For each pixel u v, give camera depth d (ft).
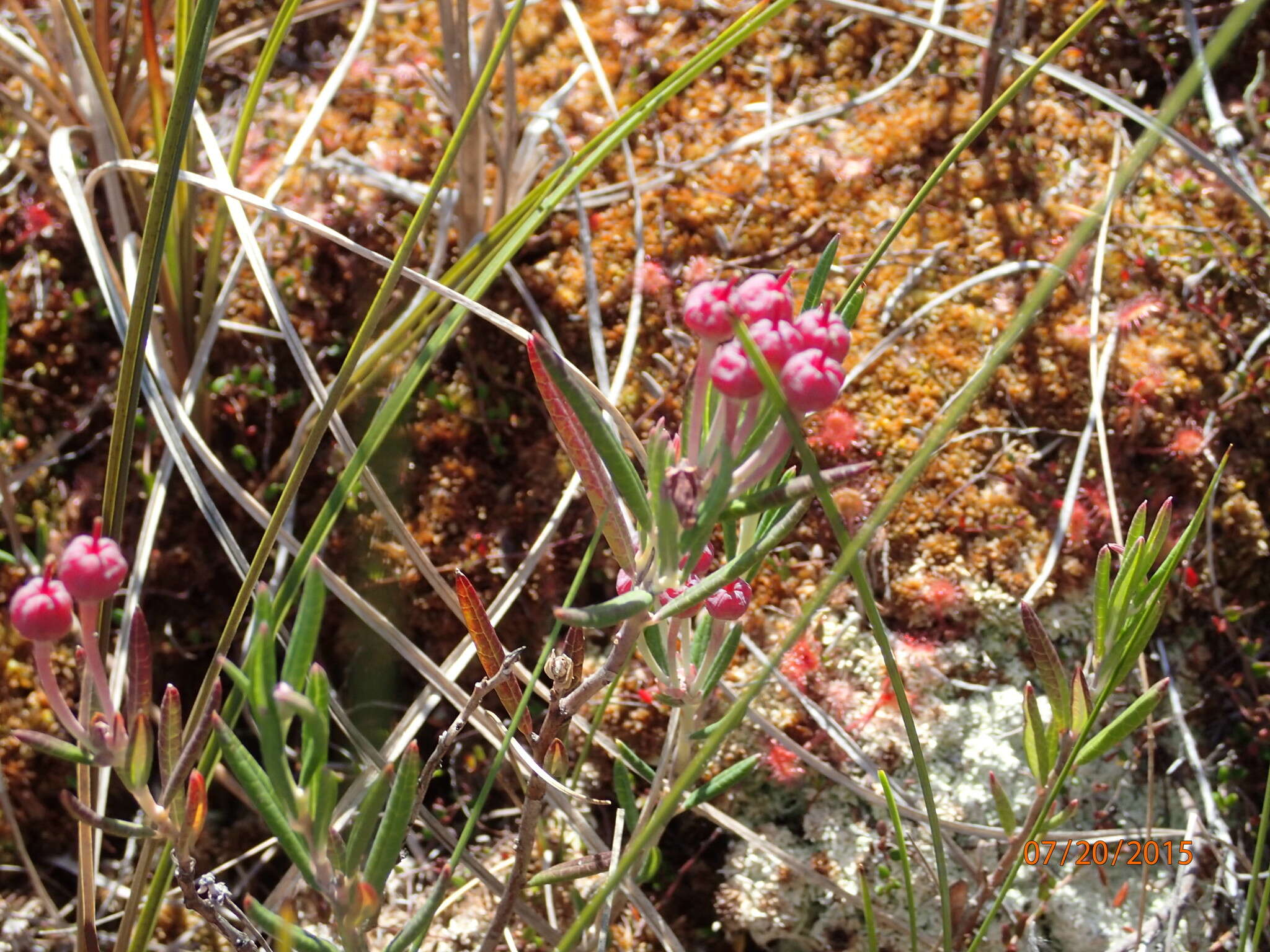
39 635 0.36
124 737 0.39
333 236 0.58
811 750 0.67
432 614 0.73
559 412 0.41
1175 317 0.78
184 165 0.69
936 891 0.64
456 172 0.78
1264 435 0.75
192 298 0.73
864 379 0.76
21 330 0.80
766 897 0.65
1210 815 0.64
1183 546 0.47
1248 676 0.71
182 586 0.75
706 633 0.51
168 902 0.67
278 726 0.36
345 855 0.41
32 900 0.67
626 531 0.43
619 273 0.80
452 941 0.65
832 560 0.71
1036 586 0.68
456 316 0.55
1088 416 0.73
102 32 0.74
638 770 0.56
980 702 0.69
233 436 0.79
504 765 0.55
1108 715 0.68
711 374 0.36
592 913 0.42
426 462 0.76
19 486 0.76
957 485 0.73
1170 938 0.59
